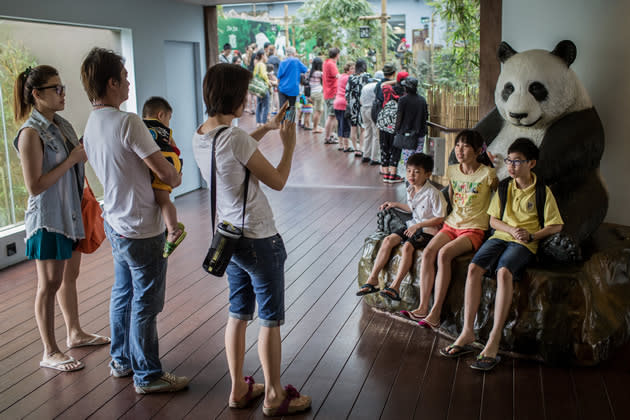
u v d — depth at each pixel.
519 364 3.69
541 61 4.19
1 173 5.57
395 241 4.29
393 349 3.91
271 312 3.07
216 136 2.88
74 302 3.93
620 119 4.71
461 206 4.12
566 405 3.25
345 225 6.78
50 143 3.41
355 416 3.18
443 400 3.31
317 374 3.60
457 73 8.50
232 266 3.09
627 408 3.21
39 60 5.95
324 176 9.35
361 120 10.24
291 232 6.55
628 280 4.10
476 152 4.09
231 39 15.56
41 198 3.46
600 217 4.10
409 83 7.87
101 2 6.41
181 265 5.54
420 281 4.05
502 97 4.35
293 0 16.73
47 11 5.69
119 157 3.09
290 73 11.38
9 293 4.89
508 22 5.18
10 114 5.64
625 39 4.59
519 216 3.80
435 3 9.26
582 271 3.67
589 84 4.82
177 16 7.82
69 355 3.85
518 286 3.71
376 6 17.00
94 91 3.12
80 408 3.27
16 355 3.86
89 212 3.73
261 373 3.60
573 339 3.62
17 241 5.61
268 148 11.36
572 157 4.16
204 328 4.23
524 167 3.76
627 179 4.76
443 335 4.08
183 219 7.10
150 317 3.33
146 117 3.65
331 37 15.82
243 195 2.93
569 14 4.83
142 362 3.37
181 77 8.20
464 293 3.95
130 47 6.96
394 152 8.73
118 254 3.29
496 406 3.25
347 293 4.85
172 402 3.33
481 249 3.82
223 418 3.17
